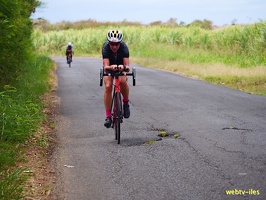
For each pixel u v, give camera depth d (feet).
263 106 33.01
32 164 19.20
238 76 51.67
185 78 56.44
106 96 23.71
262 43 74.95
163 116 29.84
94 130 26.30
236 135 23.58
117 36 22.56
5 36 32.17
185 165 18.42
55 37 149.89
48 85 48.34
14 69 41.04
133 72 22.89
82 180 17.07
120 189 15.88
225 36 91.50
